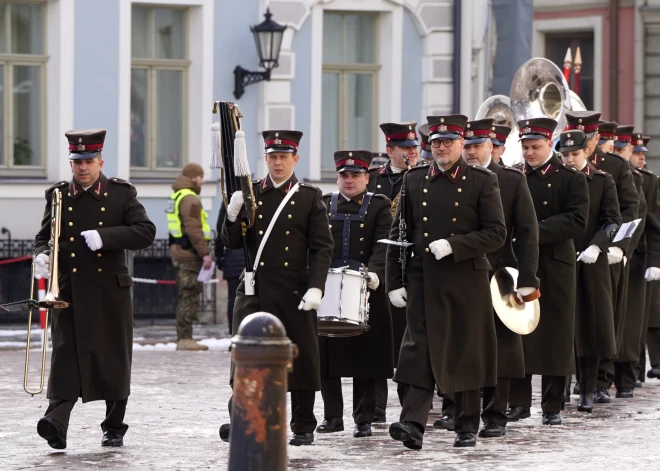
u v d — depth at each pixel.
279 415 15.10
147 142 42.62
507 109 34.56
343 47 45.38
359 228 23.59
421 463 20.48
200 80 42.81
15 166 41.03
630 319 29.22
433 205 21.88
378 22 45.62
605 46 63.22
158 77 42.78
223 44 43.03
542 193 25.05
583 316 26.36
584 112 27.36
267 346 15.09
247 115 43.47
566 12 63.66
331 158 45.47
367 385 23.22
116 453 21.34
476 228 21.88
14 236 40.34
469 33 46.16
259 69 43.38
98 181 21.86
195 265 36.47
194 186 36.78
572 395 28.84
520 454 21.31
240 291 21.97
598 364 26.77
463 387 21.67
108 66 41.72
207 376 31.05
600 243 26.03
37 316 39.97
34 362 33.00
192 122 42.94
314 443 22.27
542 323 24.59
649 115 63.22
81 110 41.47
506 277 22.92
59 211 21.44
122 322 21.75
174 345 37.03
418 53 45.91
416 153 25.48
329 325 21.97
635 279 29.70
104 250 21.55
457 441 21.98
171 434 23.19
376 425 24.25
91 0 41.41
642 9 62.44
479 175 21.94
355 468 20.08
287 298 21.67
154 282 40.25
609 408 26.95
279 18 43.56
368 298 22.72
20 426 23.86
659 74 63.00
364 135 45.78
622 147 30.59
